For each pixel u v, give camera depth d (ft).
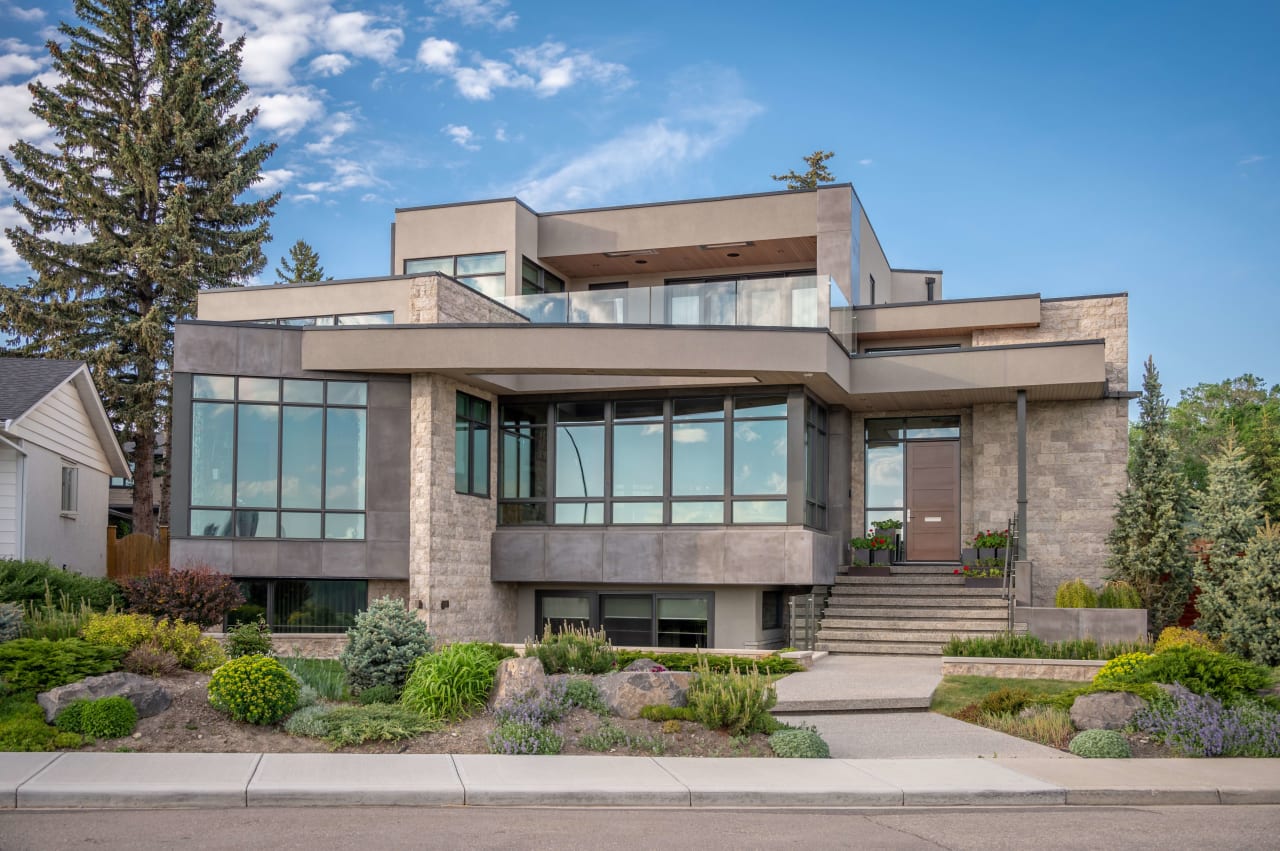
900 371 79.00
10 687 41.19
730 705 43.16
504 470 81.41
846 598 77.87
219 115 135.44
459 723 43.14
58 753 37.14
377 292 82.99
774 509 75.15
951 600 75.05
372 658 46.93
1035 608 68.59
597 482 79.15
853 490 86.94
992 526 83.10
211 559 71.15
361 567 71.77
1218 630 68.90
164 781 33.88
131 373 125.80
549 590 81.10
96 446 89.81
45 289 124.26
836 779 37.19
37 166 125.18
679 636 77.71
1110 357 82.53
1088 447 81.61
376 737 40.68
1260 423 145.07
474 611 76.48
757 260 97.55
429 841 28.84
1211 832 31.71
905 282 111.65
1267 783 37.58
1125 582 73.15
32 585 61.87
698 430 77.46
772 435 75.97
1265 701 47.44
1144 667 48.57
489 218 93.50
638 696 44.91
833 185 89.04
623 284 102.22
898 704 52.01
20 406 73.61
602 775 36.73
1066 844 29.94
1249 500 73.20
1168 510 75.87
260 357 72.23
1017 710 49.90
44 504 77.82
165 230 123.13
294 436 72.28
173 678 46.14
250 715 41.19
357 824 30.71
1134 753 43.16
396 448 72.54
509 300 80.64
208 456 71.67
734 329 72.02
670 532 76.18
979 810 34.81
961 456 85.35
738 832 30.83
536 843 28.86
